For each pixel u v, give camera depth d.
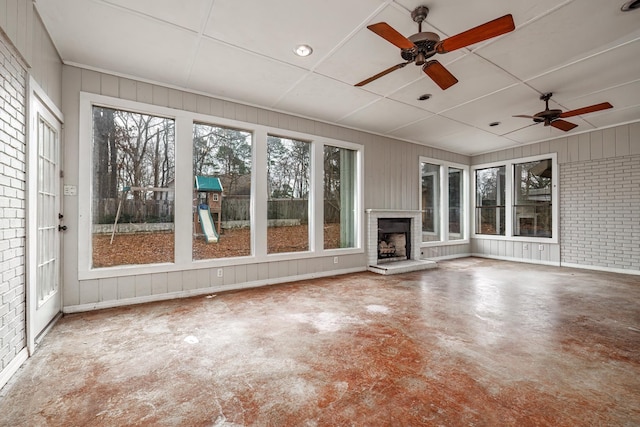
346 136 5.49
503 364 2.14
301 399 1.73
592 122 5.30
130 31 2.69
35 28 2.39
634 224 5.24
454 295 3.98
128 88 3.51
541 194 6.50
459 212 7.72
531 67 3.32
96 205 3.44
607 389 1.83
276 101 4.34
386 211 5.92
